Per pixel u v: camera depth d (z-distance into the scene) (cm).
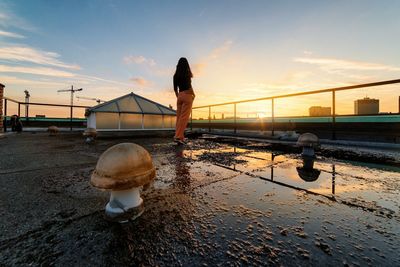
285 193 128
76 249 69
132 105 866
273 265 62
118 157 90
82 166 196
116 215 88
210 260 65
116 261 63
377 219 94
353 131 594
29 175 163
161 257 66
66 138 543
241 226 87
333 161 230
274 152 299
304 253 68
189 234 80
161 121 917
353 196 123
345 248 71
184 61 372
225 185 144
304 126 805
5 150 307
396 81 309
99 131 751
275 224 89
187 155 273
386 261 64
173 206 107
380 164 214
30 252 67
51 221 88
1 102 679
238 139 511
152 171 101
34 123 1388
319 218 95
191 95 380
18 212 96
